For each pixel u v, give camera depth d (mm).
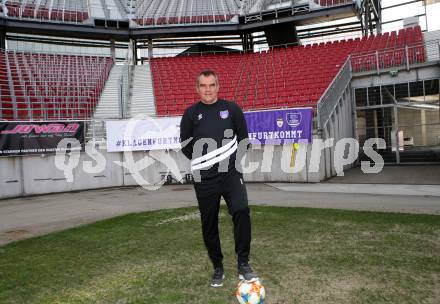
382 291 3439
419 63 16516
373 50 20516
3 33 23578
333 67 19766
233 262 4516
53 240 6137
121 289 3814
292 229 6023
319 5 24109
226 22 25891
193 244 5410
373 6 28922
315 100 16266
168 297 3539
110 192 13156
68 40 30547
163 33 25688
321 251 4754
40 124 13297
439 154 16406
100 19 24609
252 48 29203
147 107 19078
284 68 21391
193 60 25469
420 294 3348
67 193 13477
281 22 24969
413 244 4887
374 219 6480
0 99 16984
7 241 6332
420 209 7270
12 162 12766
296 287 3625
